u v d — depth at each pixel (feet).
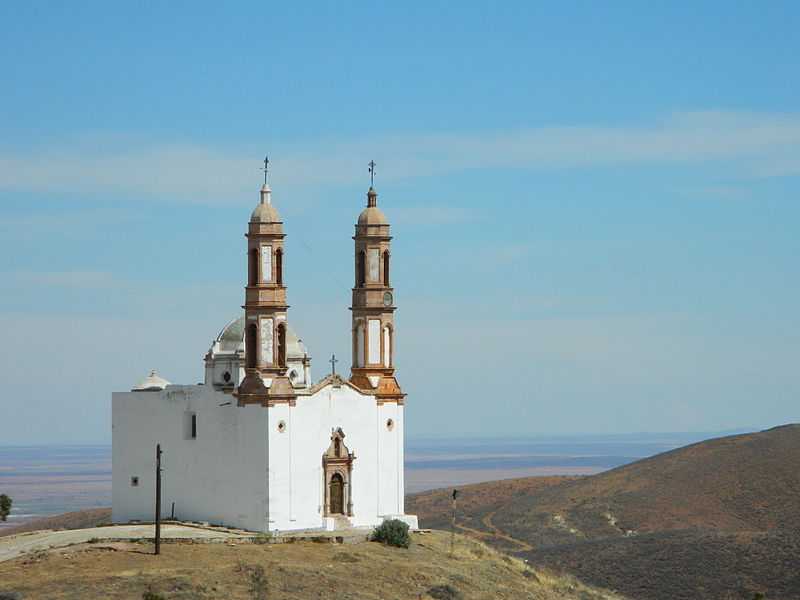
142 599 338.34
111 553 377.50
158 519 378.32
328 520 424.05
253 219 420.36
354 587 365.20
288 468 416.67
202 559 374.84
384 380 442.09
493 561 430.20
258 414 415.64
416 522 444.14
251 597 347.15
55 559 372.17
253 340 420.77
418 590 373.61
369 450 435.94
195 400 436.76
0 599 330.54
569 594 421.18
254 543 398.21
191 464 437.58
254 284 419.95
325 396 426.51
